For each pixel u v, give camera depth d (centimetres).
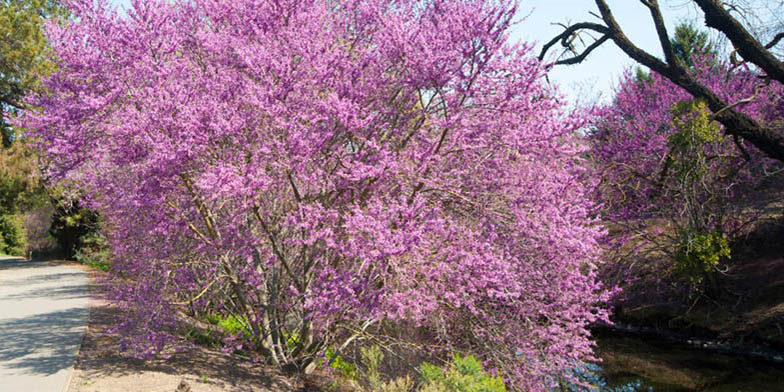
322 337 781
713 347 1289
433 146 702
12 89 2491
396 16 756
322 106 651
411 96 744
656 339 1388
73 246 3000
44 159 804
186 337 821
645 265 1588
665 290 1543
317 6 792
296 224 652
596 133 1711
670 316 1472
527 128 682
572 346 781
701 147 1281
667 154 1344
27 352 757
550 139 686
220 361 794
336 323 750
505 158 729
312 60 704
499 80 677
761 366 1111
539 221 708
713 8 1200
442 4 745
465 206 747
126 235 811
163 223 710
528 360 758
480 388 571
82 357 731
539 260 747
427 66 654
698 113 1271
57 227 3038
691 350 1267
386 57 727
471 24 648
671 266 1528
